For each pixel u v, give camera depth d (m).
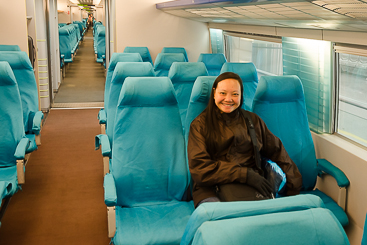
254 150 2.02
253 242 0.68
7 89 2.59
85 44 18.86
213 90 2.05
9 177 2.44
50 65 6.46
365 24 1.94
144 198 2.13
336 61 2.76
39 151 4.34
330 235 0.72
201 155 1.94
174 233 1.80
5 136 2.59
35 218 2.80
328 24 2.33
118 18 6.36
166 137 2.15
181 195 2.18
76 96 7.47
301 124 2.49
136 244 1.71
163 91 2.12
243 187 1.81
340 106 2.82
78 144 4.65
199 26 6.62
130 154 2.10
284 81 2.42
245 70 3.54
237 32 5.09
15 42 4.84
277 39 3.73
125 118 2.10
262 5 2.49
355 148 2.46
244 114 2.10
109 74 3.71
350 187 2.37
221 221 0.71
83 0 16.95
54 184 3.45
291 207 0.79
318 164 2.54
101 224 2.75
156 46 6.57
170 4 5.22
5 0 4.72
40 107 5.68
